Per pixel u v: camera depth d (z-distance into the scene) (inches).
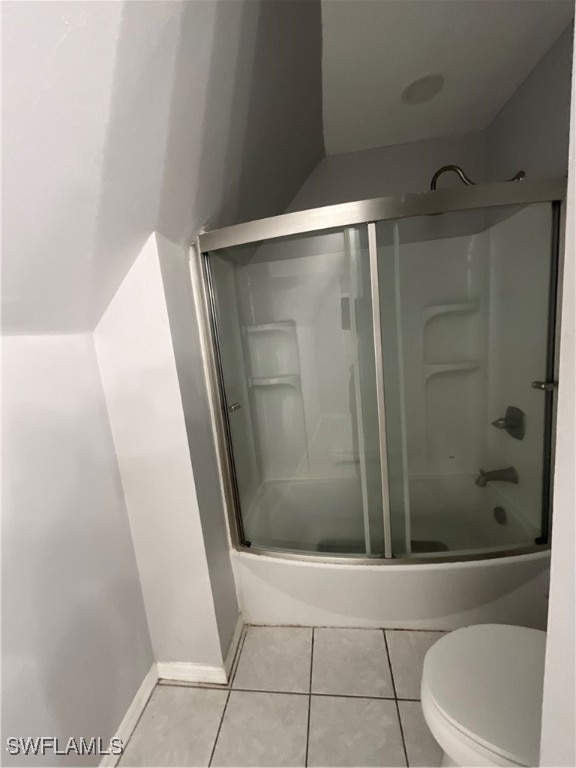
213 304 47.5
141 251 37.6
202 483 43.9
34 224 24.2
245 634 52.6
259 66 37.6
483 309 55.1
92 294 35.3
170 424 40.6
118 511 41.8
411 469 59.1
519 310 50.4
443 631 50.8
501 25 44.0
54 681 31.6
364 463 51.9
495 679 30.6
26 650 29.1
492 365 56.4
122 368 40.0
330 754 37.6
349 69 49.7
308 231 43.2
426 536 55.4
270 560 51.1
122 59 22.0
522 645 33.5
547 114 50.0
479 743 26.7
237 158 45.3
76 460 35.6
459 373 57.7
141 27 21.9
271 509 58.2
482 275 53.7
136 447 41.6
